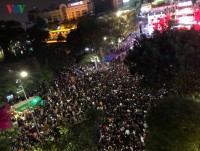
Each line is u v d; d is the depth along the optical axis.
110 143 18.36
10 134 12.90
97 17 70.81
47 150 7.05
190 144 6.55
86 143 6.93
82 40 59.56
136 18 60.91
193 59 17.38
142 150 16.67
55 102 30.61
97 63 47.25
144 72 18.91
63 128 7.49
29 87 38.84
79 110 25.34
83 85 34.03
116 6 105.94
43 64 47.84
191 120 6.67
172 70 17.42
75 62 53.28
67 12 117.56
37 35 87.38
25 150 17.62
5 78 38.28
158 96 22.08
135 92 25.75
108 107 24.55
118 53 46.75
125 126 19.88
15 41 82.62
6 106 4.04
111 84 30.75
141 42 20.31
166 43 18.67
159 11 53.75
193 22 43.03
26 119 27.05
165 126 6.76
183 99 7.46
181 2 49.78
